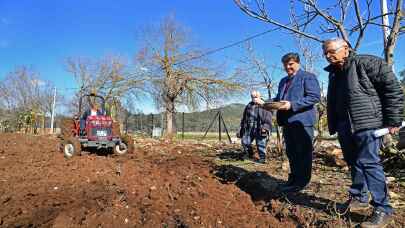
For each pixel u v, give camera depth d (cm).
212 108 2883
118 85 3341
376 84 351
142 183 559
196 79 2808
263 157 791
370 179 356
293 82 495
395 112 342
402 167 627
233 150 1107
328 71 397
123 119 3219
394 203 431
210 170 691
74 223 382
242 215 407
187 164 761
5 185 562
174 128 2858
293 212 409
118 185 546
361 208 387
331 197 464
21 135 1841
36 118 2772
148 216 397
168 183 558
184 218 391
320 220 378
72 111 3659
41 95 3616
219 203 449
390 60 629
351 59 364
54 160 830
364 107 354
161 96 2916
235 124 2714
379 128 353
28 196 495
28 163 786
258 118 791
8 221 397
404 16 618
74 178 608
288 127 489
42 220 394
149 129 3014
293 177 497
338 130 396
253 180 585
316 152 878
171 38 2889
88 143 921
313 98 475
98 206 433
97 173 655
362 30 625
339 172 643
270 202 448
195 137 2491
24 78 3516
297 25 679
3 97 3444
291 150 494
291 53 500
